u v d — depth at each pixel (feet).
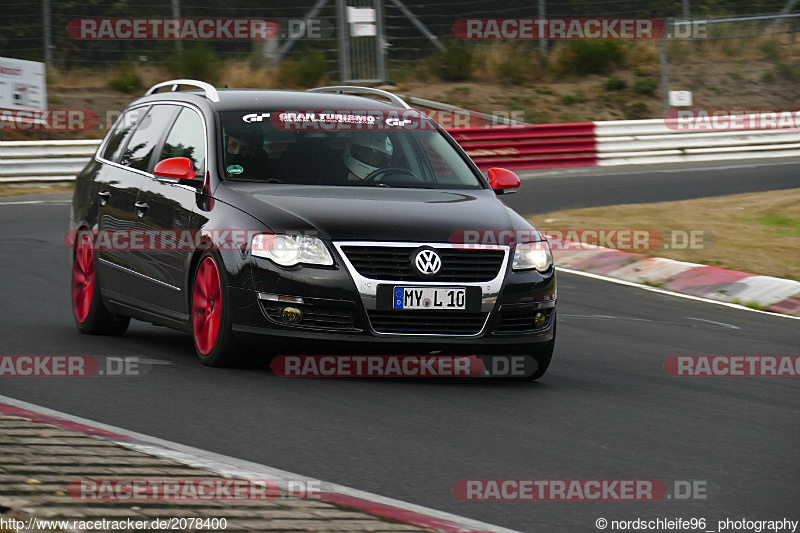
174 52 316.40
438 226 77.61
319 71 325.21
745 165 291.17
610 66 380.37
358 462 56.70
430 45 372.17
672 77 378.12
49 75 298.97
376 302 75.00
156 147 91.81
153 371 77.87
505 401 74.43
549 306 80.89
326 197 80.07
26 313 104.06
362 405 70.08
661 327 115.14
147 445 55.88
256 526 42.63
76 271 98.22
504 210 83.82
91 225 95.66
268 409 67.46
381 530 43.88
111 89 302.25
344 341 75.00
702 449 64.08
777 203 210.79
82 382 73.61
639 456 61.57
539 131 280.72
